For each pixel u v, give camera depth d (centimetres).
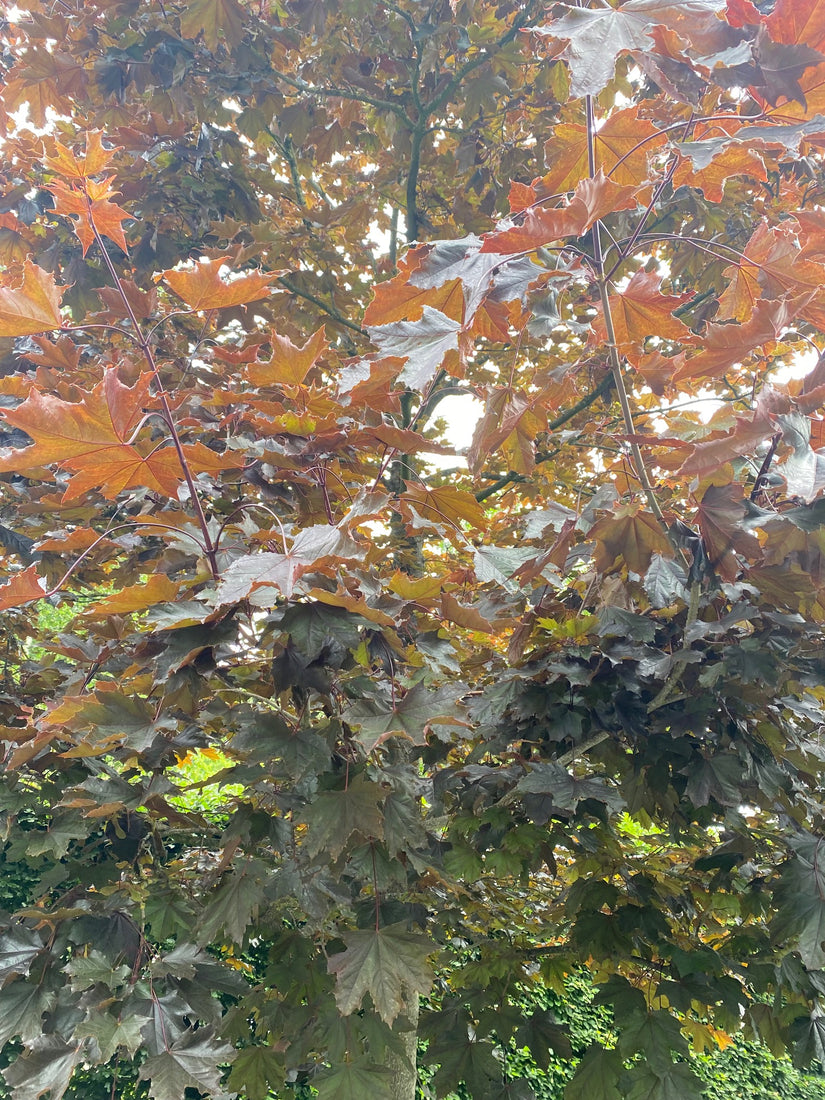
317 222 443
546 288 160
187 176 358
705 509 161
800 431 139
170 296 363
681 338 171
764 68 124
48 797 217
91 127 400
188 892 211
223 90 377
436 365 127
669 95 132
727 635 175
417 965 158
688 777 176
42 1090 167
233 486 252
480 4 425
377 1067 167
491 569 171
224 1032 189
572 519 180
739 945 194
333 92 414
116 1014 176
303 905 183
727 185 383
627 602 197
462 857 208
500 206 459
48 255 343
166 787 163
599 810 192
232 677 165
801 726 191
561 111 415
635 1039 173
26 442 293
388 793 163
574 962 231
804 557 161
